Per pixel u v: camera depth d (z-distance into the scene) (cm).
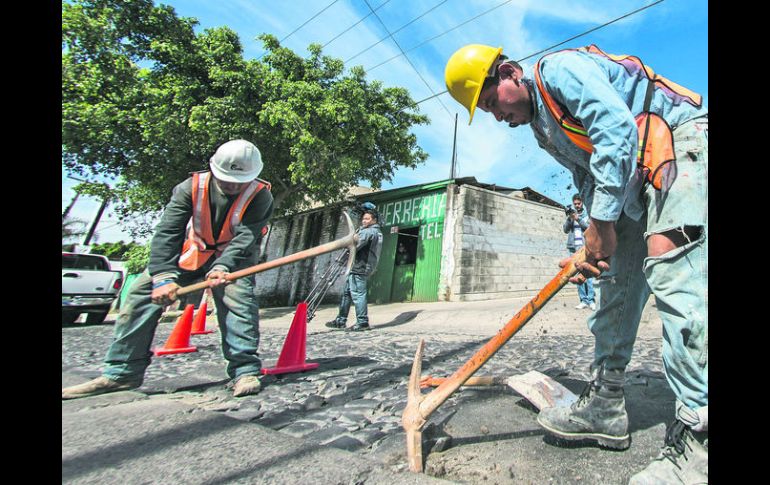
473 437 169
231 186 254
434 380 256
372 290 1212
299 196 1237
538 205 1240
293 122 1015
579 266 133
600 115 125
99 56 1004
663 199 125
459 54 161
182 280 276
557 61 140
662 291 123
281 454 156
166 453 158
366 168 1258
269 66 1138
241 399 245
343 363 348
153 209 1352
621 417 151
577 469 138
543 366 298
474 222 1081
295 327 328
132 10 1013
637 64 139
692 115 129
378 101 1257
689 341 115
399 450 161
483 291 1065
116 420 198
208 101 998
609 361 154
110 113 996
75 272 973
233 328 270
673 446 118
